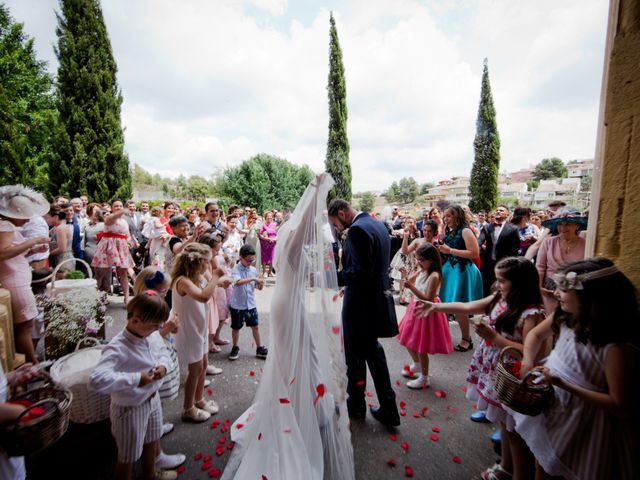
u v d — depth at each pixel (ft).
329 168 53.67
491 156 61.87
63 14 37.37
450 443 8.07
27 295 9.98
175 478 6.82
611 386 4.34
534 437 5.09
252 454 6.68
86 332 8.75
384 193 246.47
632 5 5.29
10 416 4.06
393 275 19.74
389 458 7.54
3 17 58.23
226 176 94.22
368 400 10.01
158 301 6.01
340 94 52.37
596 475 4.57
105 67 39.45
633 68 5.27
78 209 20.17
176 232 13.75
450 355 12.96
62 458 6.77
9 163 38.93
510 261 6.68
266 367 7.32
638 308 4.47
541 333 5.75
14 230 9.37
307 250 6.77
